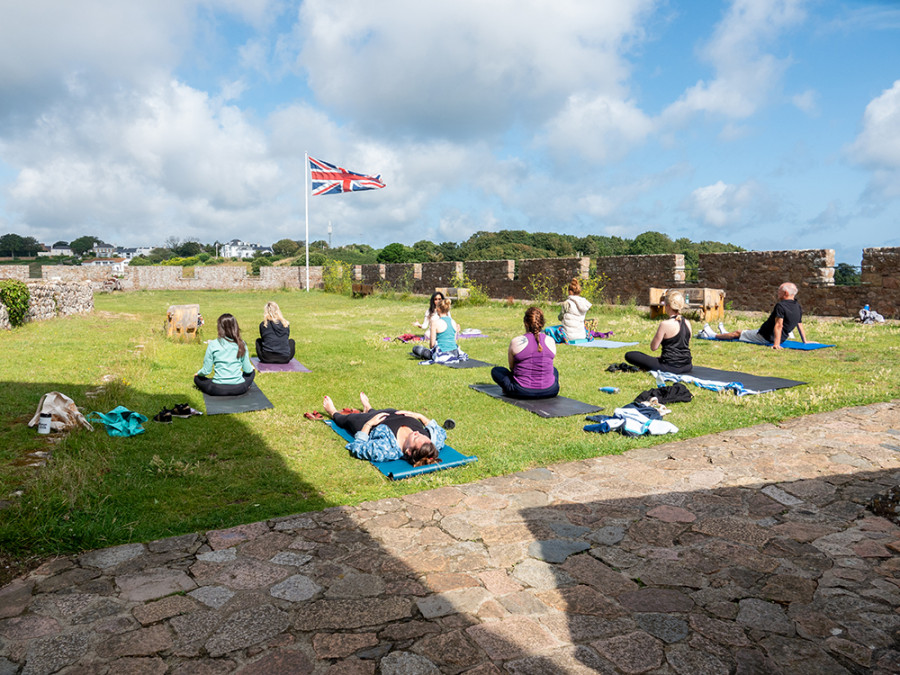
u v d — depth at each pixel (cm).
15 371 737
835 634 238
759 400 631
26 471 415
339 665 222
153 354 913
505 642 236
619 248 8519
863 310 1327
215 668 220
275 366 884
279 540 328
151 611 258
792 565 293
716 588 274
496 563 301
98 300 2464
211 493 401
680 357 776
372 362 928
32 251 16888
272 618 253
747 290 1725
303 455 482
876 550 306
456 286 2522
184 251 14150
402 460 464
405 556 309
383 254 6738
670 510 362
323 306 2216
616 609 259
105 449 476
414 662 224
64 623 248
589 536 330
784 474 417
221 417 595
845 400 618
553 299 2270
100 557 307
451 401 668
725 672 217
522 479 423
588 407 628
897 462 433
